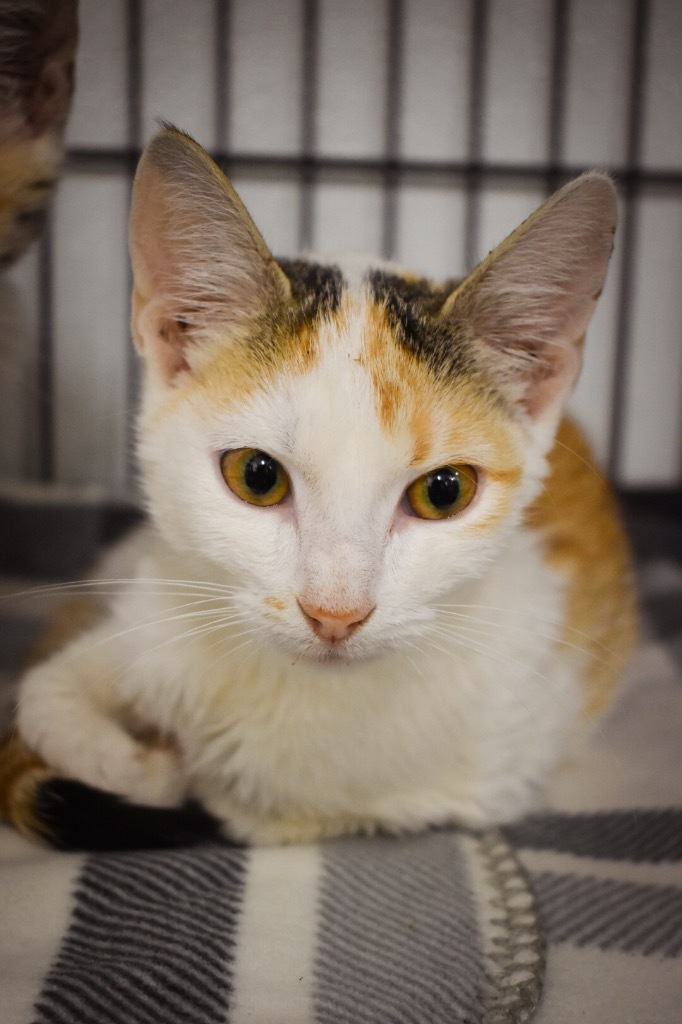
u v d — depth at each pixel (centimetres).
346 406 28
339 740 31
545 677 34
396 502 29
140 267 30
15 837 31
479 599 32
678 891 30
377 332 29
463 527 30
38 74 37
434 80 53
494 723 33
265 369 29
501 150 54
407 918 28
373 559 29
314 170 53
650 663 43
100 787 31
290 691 31
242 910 28
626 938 28
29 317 50
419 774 32
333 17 51
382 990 26
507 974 26
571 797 35
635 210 55
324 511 28
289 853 31
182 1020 25
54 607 41
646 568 52
